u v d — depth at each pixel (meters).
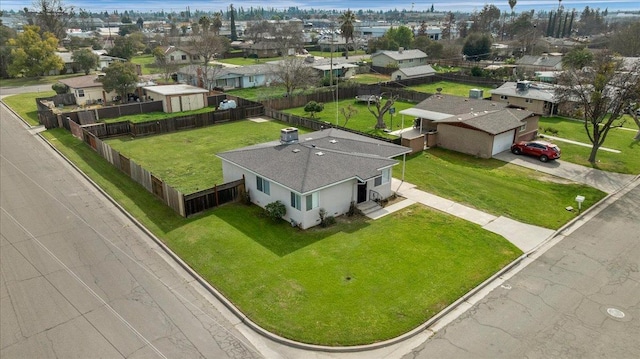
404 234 22.69
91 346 15.15
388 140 36.62
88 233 23.09
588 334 15.69
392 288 18.08
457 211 25.66
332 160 25.33
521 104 52.44
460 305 17.31
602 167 33.56
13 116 50.34
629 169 33.12
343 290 17.89
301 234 22.66
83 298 17.72
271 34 150.50
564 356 14.69
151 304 17.39
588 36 156.88
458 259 20.38
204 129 45.06
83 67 83.62
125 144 39.47
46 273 19.44
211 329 16.00
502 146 37.25
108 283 18.73
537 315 16.73
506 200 27.34
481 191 28.73
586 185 29.97
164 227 23.52
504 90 54.75
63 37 119.88
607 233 23.31
